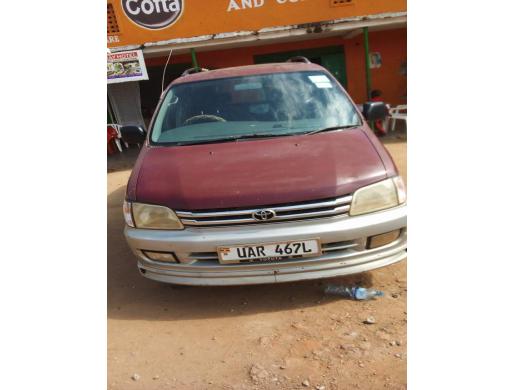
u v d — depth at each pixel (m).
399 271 2.94
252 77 3.48
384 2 8.27
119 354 2.23
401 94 10.16
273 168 2.50
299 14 8.29
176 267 2.46
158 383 1.98
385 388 1.86
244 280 2.40
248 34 8.17
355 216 2.36
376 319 2.38
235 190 2.37
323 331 2.31
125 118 9.52
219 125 3.12
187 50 8.77
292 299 2.68
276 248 2.31
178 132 3.14
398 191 2.48
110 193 6.03
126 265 3.43
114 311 2.71
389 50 9.88
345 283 2.82
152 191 2.50
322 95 3.32
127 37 8.20
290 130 3.00
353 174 2.44
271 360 2.09
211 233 2.35
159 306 2.74
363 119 3.24
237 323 2.46
